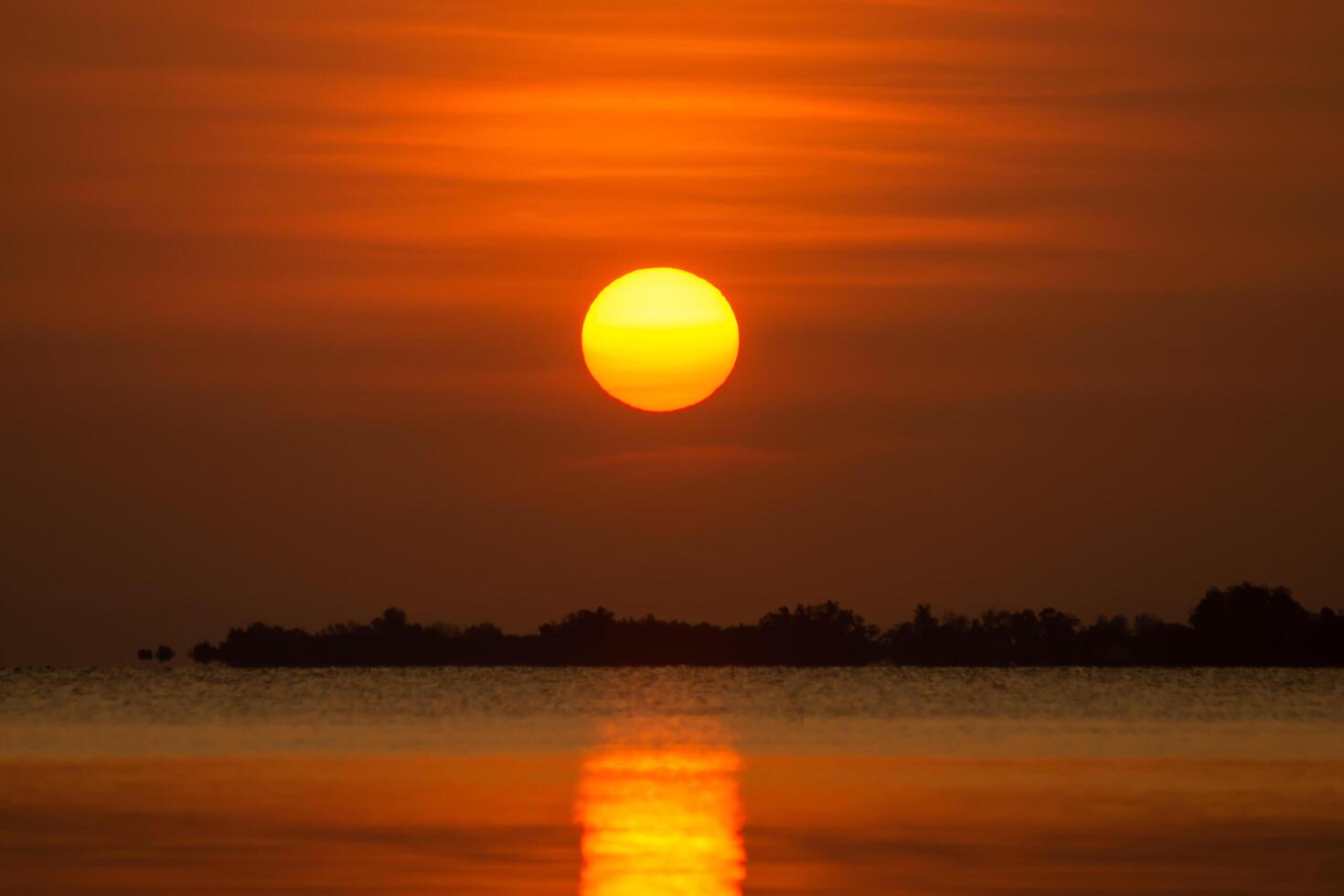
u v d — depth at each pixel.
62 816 161.00
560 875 126.25
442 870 128.38
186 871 128.25
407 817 161.12
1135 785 196.50
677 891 120.19
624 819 160.00
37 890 121.38
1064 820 158.62
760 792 188.62
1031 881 123.69
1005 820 158.50
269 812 165.50
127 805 172.50
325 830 151.00
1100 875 126.50
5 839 144.75
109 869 129.50
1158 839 144.62
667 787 194.88
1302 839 144.38
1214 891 120.12
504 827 153.75
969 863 131.88
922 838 145.75
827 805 172.88
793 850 138.75
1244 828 151.62
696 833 149.50
